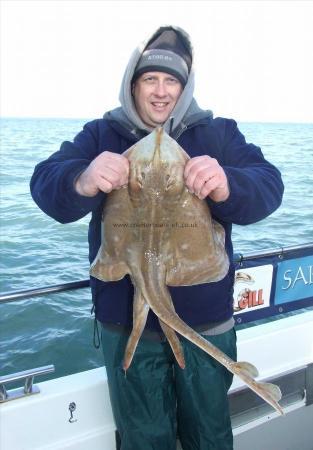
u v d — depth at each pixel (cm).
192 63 231
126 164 184
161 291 184
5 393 245
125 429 225
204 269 194
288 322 314
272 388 180
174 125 224
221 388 225
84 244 1087
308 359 312
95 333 258
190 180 180
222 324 228
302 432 304
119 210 191
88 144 232
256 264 312
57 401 251
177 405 232
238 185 194
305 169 2388
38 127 8175
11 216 1363
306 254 330
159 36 227
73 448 253
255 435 287
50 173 203
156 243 187
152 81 225
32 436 248
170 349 227
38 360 587
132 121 227
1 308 712
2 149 3506
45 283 834
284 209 1456
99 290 228
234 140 238
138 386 220
